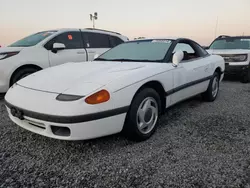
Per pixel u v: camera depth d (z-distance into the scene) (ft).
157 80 8.61
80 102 6.46
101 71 8.22
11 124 9.82
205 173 6.13
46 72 8.97
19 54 14.03
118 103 7.11
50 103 6.64
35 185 5.67
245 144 7.90
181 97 10.60
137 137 8.04
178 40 11.51
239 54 21.29
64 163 6.72
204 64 12.43
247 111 11.92
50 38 16.03
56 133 6.85
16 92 7.77
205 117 10.95
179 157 7.02
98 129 6.82
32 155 7.19
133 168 6.42
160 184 5.70
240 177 5.93
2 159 6.92
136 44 11.98
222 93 16.85
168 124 9.98
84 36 18.29
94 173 6.20
